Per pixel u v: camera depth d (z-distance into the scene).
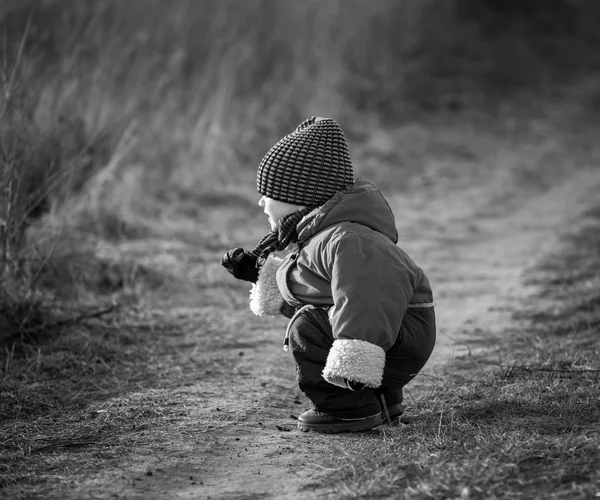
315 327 7.08
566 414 7.02
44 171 12.05
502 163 25.73
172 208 17.50
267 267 7.66
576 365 8.76
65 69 14.88
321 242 6.94
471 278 14.17
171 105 21.03
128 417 7.75
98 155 14.64
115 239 14.85
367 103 29.81
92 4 20.30
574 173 24.69
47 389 8.53
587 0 45.78
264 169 7.22
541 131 30.50
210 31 25.16
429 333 7.22
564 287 12.98
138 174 17.98
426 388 8.56
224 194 19.27
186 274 13.28
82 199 14.71
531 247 16.38
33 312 10.23
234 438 7.21
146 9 23.19
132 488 6.17
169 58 22.89
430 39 36.25
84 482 6.27
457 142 27.98
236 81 25.08
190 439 7.18
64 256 11.30
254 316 11.63
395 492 5.79
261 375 9.21
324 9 29.69
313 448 6.91
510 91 36.09
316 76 28.19
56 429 7.46
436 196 21.70
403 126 29.23
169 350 10.01
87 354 9.55
